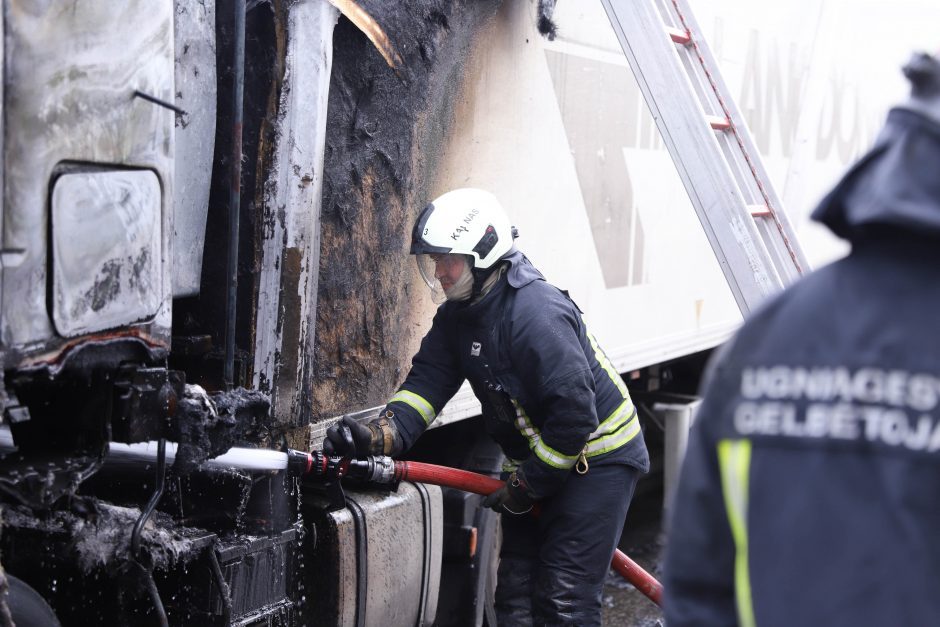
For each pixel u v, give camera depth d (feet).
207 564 8.59
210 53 9.18
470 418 13.17
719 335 20.21
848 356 3.84
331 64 9.65
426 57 11.01
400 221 10.95
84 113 6.86
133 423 7.43
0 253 6.34
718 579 4.06
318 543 10.14
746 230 11.27
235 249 9.04
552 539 10.43
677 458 20.24
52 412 7.54
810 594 3.65
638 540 20.04
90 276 6.97
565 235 14.08
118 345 7.31
